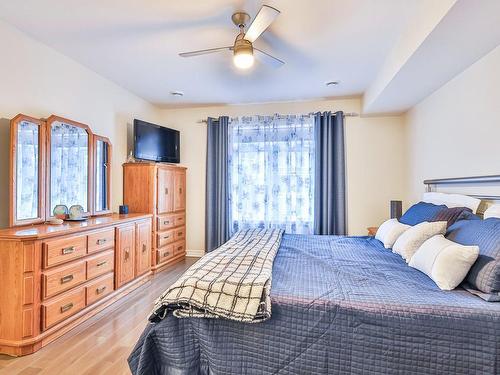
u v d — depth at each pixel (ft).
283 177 14.33
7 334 6.48
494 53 7.09
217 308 4.65
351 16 7.27
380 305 4.54
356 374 4.37
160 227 12.70
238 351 4.66
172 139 14.57
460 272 5.15
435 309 4.39
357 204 13.96
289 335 4.57
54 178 8.89
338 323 4.50
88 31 8.07
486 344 4.12
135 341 7.08
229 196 14.83
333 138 14.02
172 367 4.81
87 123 10.55
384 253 7.89
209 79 11.55
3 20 7.54
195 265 5.96
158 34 8.23
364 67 10.34
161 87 12.53
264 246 7.75
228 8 7.00
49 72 8.98
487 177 7.15
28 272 6.52
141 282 11.15
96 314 8.55
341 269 6.40
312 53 9.27
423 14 6.63
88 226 8.18
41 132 8.45
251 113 15.01
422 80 9.19
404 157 13.42
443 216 7.62
